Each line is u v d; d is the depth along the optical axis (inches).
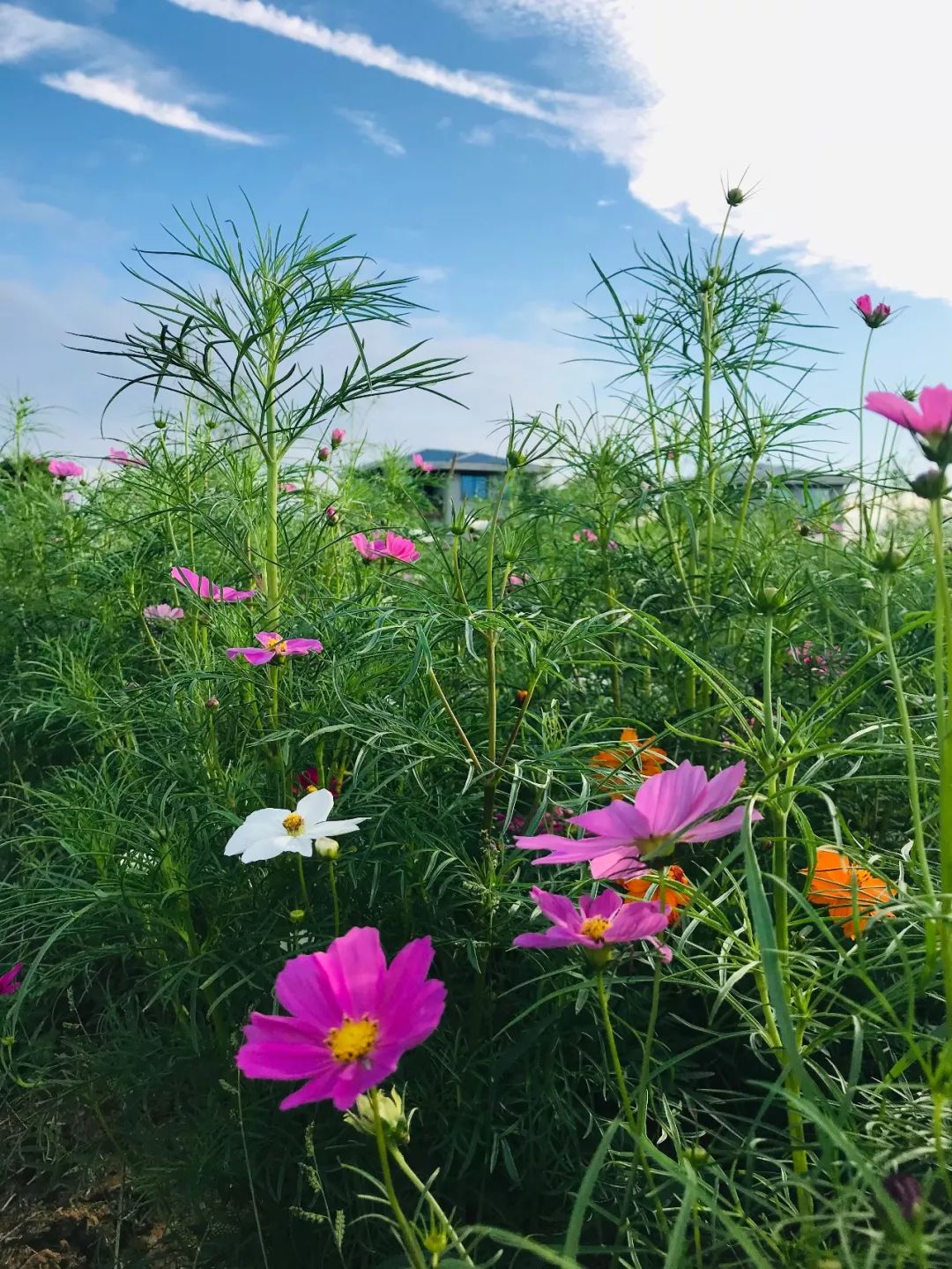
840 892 46.4
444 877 59.7
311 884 59.9
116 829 64.2
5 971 70.2
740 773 33.5
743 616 89.0
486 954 55.6
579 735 64.9
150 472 98.1
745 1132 52.5
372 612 64.5
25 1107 68.2
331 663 66.8
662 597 91.1
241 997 59.4
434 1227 32.0
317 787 64.3
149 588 100.5
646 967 56.8
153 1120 63.8
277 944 58.0
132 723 75.7
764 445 96.0
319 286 68.3
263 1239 51.4
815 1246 32.4
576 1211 29.2
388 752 58.8
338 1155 53.8
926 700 60.8
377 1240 52.0
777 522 102.7
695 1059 58.2
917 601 86.9
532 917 53.5
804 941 48.6
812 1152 41.4
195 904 64.4
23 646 110.5
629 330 102.3
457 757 58.0
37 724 99.3
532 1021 56.3
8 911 63.6
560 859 36.1
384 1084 54.1
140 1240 59.8
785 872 41.4
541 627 65.5
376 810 58.6
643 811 34.9
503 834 56.9
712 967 45.3
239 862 61.9
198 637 86.7
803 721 43.1
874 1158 34.2
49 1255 59.2
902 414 34.0
